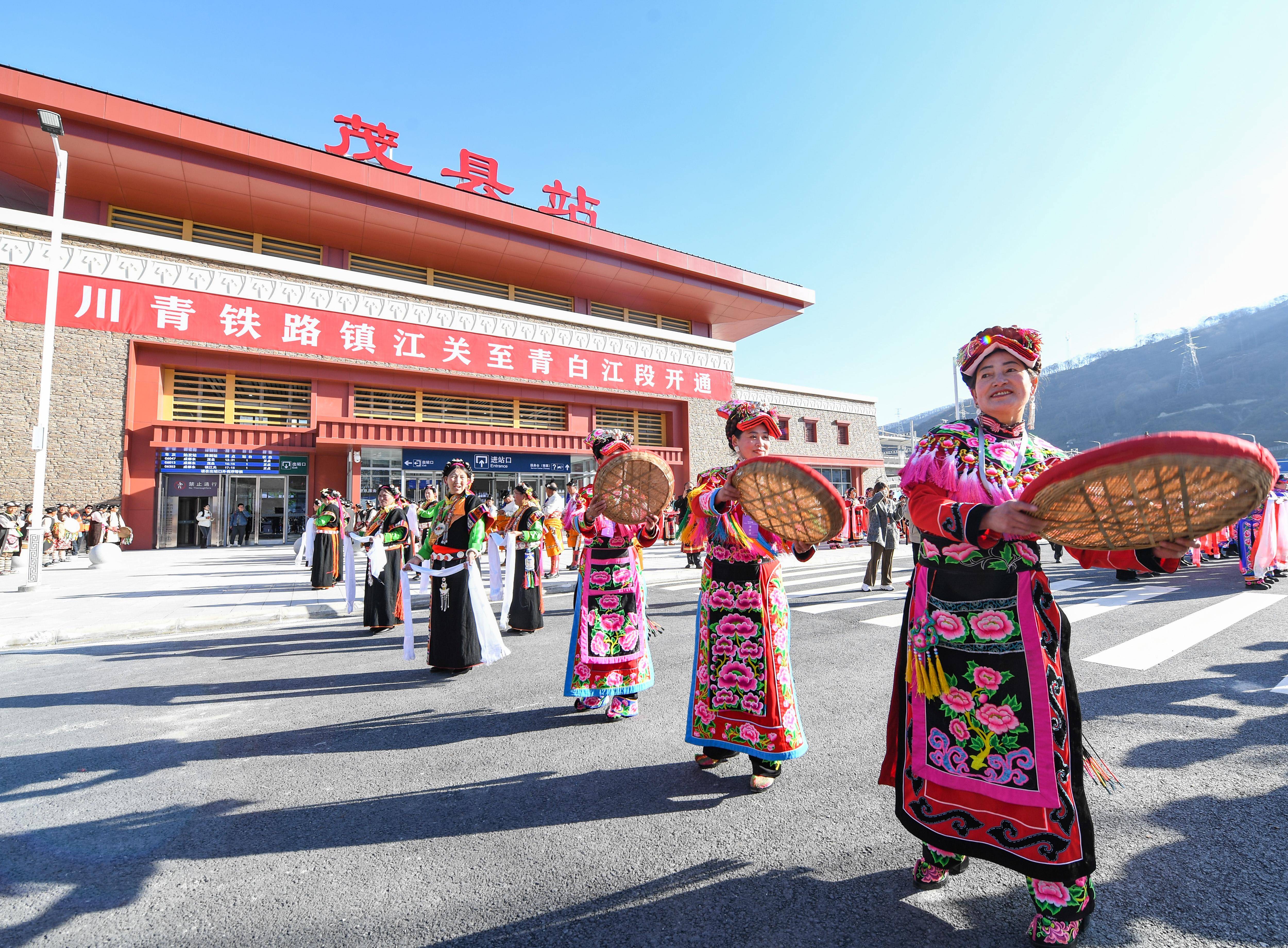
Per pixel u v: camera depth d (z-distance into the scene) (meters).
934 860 2.02
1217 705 3.72
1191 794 2.61
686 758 3.26
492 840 2.45
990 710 1.71
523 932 1.88
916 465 1.85
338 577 10.23
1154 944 1.72
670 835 2.45
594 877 2.17
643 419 28.58
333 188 21.19
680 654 5.64
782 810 2.64
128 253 18.25
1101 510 1.39
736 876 2.15
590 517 3.44
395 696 4.52
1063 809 1.61
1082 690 4.14
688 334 33.03
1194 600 7.46
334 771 3.19
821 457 34.16
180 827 2.62
